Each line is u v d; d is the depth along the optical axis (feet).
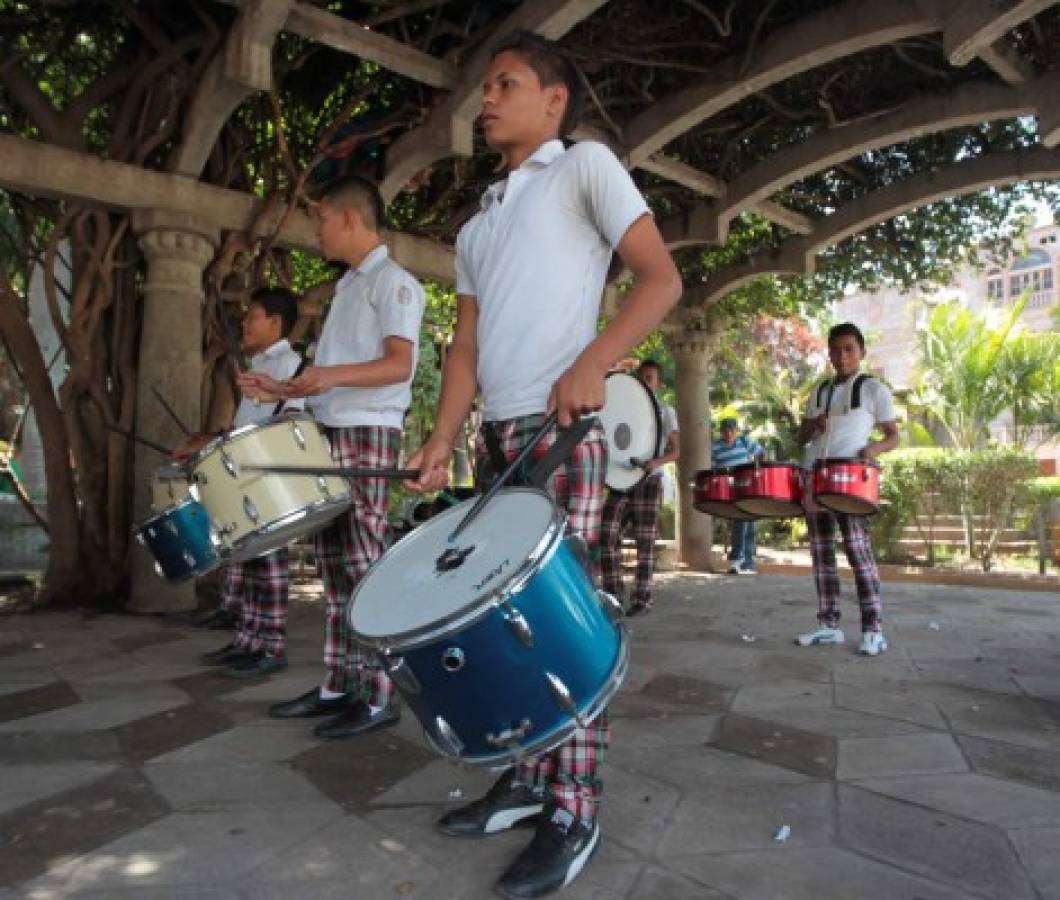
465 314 7.57
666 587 25.13
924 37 19.61
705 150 25.71
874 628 14.75
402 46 18.71
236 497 9.16
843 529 14.84
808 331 64.08
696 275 31.04
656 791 8.09
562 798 6.51
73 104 20.56
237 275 21.57
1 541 26.86
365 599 5.89
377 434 10.32
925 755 9.12
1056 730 10.05
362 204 10.50
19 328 20.48
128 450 21.17
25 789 8.22
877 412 15.26
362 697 10.01
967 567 33.32
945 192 24.77
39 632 16.89
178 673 13.17
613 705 11.23
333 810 7.68
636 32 20.04
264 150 23.09
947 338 47.37
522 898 6.06
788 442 50.34
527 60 7.06
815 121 23.57
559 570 5.43
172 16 20.56
